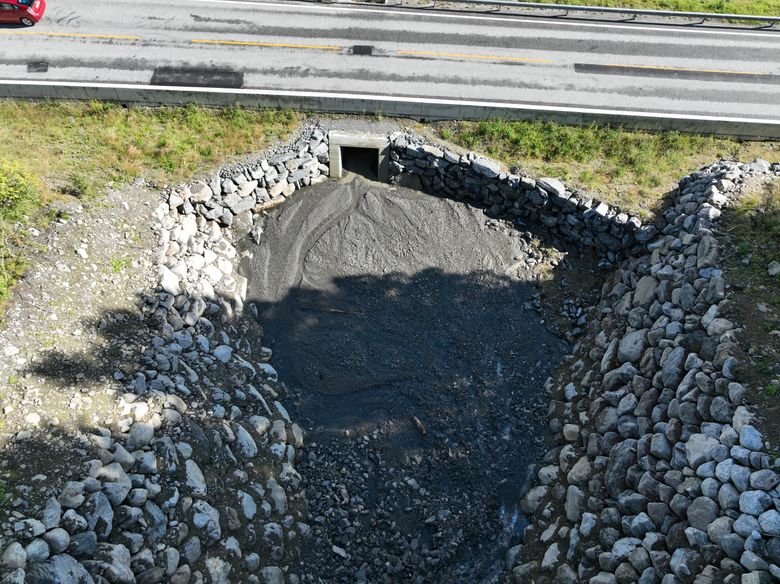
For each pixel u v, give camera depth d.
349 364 17.22
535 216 20.16
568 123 20.67
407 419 16.16
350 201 20.77
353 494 14.84
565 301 18.81
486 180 19.94
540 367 17.45
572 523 13.77
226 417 14.77
